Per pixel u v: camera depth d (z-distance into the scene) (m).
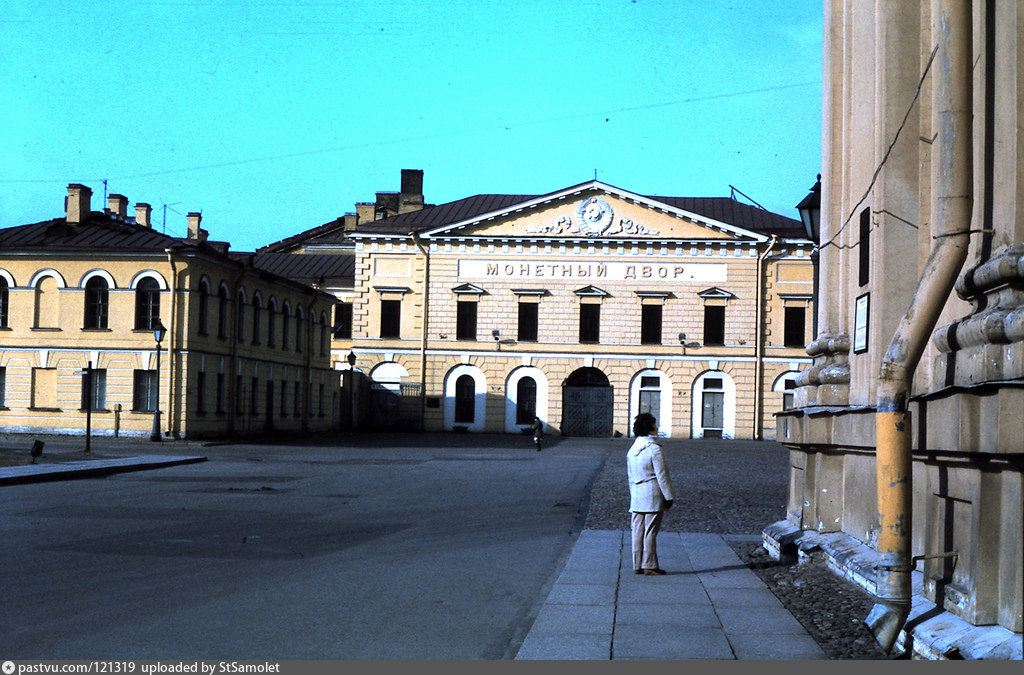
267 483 24.02
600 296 59.22
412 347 59.75
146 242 43.94
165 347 43.12
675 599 9.66
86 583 9.98
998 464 6.43
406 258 60.19
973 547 6.78
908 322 7.30
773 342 58.75
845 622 8.42
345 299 68.31
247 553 12.34
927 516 7.83
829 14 13.12
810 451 12.45
